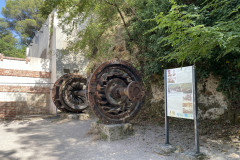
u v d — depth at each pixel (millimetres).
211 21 5078
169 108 4227
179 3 6066
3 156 4168
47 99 12188
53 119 9844
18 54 27062
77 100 10258
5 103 10094
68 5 8320
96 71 5484
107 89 5836
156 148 4219
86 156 4027
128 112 5844
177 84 4031
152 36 6871
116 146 4625
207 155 3584
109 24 10492
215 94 6469
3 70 10719
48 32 13828
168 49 6770
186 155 3488
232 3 4551
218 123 6012
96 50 12906
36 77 11961
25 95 11352
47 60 12586
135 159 3707
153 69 7711
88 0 8125
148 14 6949
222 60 5895
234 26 2730
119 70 6285
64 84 9820
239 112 5676
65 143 5148
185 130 5789
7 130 7191
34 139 5680
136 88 5410
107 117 5469
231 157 3504
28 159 3961
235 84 5809
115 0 8625
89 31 10102
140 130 6012
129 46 9922
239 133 4867
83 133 6266
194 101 3570
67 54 12422
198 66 6707
